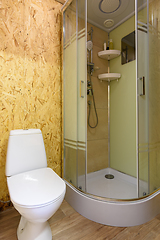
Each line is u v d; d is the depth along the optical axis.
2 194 1.43
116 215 1.26
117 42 2.23
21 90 1.51
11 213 1.41
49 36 1.70
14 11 1.45
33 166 1.32
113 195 1.69
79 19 1.51
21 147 1.29
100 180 2.10
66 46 1.74
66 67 1.74
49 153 1.74
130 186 1.92
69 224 1.28
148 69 1.38
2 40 1.38
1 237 1.13
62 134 1.84
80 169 1.50
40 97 1.65
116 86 2.28
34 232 1.04
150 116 1.40
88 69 2.11
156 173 1.45
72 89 1.63
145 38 1.35
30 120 1.58
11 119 1.46
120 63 2.20
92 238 1.13
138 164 1.30
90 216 1.34
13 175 1.19
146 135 1.36
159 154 1.49
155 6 1.42
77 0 1.53
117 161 2.28
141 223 1.28
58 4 1.78
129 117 2.08
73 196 1.51
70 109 1.68
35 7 1.58
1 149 1.41
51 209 0.88
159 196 1.42
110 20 2.10
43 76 1.67
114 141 2.33
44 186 1.02
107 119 2.40
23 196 0.89
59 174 1.84
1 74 1.39
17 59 1.48
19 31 1.48
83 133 1.47
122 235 1.17
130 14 1.98
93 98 2.20
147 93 1.37
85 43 1.43
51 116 1.74
